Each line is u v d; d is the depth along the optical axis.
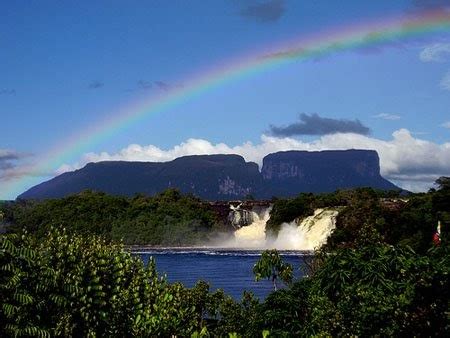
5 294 19.92
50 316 21.92
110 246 27.14
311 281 16.84
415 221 70.50
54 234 24.89
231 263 122.44
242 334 18.33
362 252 15.33
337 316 14.08
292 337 15.12
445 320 12.30
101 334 23.83
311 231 157.50
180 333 20.78
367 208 78.94
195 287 28.73
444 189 74.44
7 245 19.94
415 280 13.36
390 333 12.77
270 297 16.20
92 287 23.59
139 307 23.97
